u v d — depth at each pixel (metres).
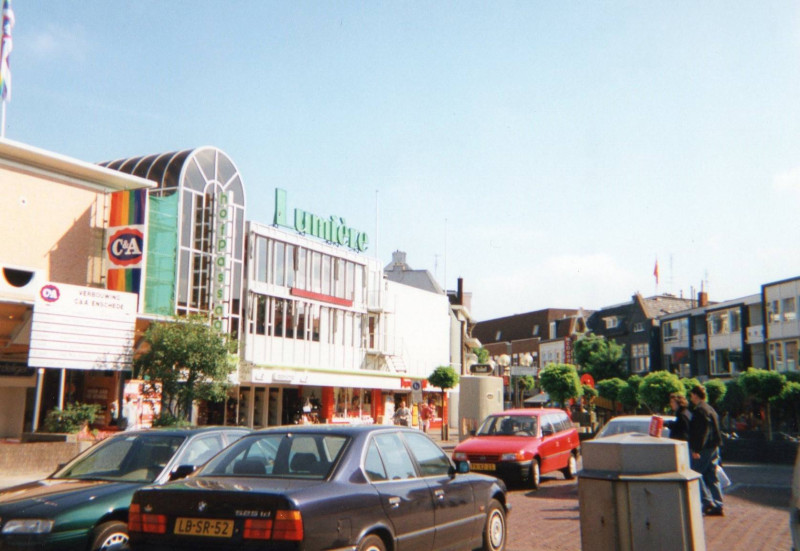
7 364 23.56
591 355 62.16
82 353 22.23
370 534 6.12
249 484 5.86
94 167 25.45
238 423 35.19
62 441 19.44
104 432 23.12
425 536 6.87
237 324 34.94
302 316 40.19
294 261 39.84
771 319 48.75
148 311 27.53
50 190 24.73
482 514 8.18
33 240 24.08
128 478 7.77
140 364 22.70
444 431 41.34
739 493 15.09
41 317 21.27
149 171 31.94
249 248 36.19
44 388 25.06
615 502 5.63
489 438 16.45
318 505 5.60
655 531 5.53
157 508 5.76
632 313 66.88
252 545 5.36
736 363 52.28
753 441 23.91
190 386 22.48
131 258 25.64
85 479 7.85
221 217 32.03
